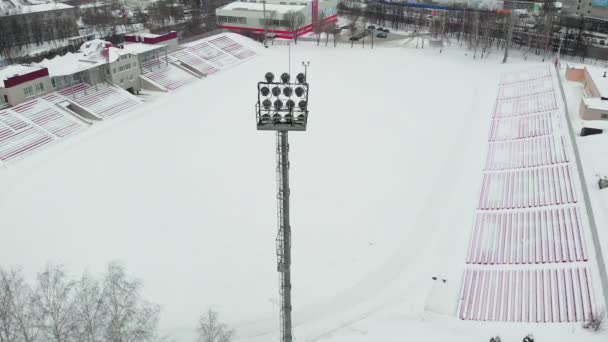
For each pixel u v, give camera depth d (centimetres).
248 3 13425
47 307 3008
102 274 4066
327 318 3712
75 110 7725
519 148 6388
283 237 2822
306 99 2458
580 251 4150
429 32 12794
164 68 9575
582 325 3325
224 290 3984
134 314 3056
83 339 2788
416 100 8444
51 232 4716
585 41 11394
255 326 3625
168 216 5019
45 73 7575
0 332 2767
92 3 15438
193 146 6706
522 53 10975
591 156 5709
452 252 4500
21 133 6719
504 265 4253
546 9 13150
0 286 3134
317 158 6316
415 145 6700
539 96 8019
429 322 3597
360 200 5338
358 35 12900
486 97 8544
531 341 3177
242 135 7069
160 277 4100
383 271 4250
